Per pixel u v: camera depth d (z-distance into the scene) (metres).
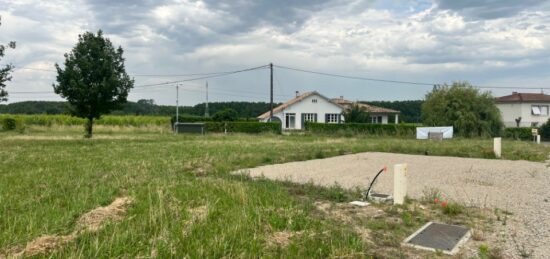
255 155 14.37
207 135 31.66
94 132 35.12
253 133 37.31
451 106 35.00
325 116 54.31
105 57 24.20
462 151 17.03
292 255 4.05
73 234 4.49
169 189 7.21
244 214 5.34
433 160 14.06
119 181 8.09
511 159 14.87
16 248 4.06
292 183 8.68
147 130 38.44
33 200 6.21
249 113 78.62
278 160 13.43
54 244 4.15
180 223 4.90
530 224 5.52
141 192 6.87
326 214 5.95
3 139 23.12
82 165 10.81
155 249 4.02
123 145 18.83
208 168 11.09
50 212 5.37
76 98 23.80
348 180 9.45
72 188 7.31
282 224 5.10
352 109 42.91
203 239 4.34
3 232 4.48
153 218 4.95
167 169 10.39
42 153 14.41
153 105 82.69
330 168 11.71
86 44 23.95
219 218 5.27
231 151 15.83
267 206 6.00
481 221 5.64
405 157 15.02
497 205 6.75
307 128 40.69
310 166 12.18
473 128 34.31
